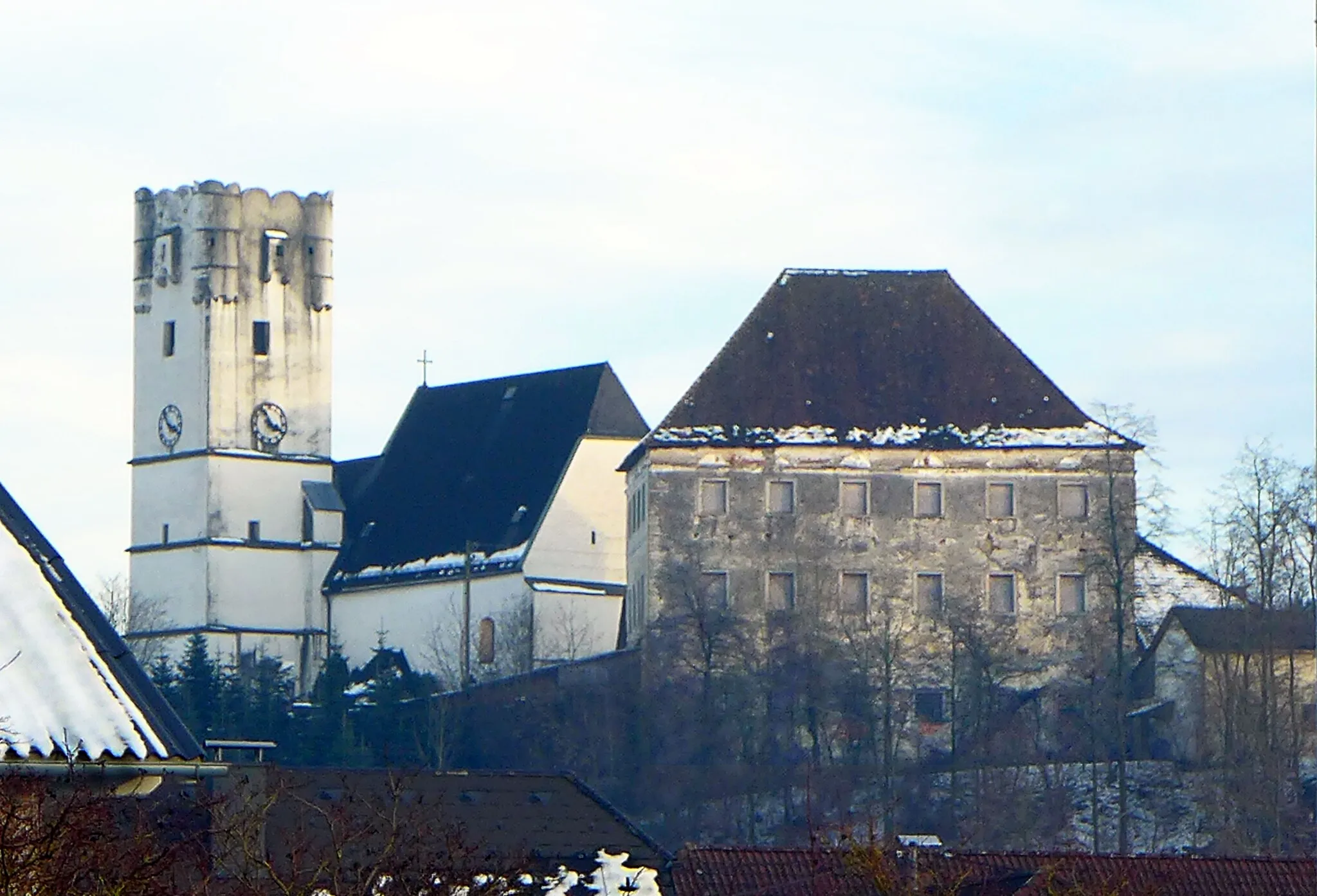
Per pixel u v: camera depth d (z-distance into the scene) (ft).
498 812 576.61
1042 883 517.14
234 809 434.30
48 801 316.81
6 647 348.79
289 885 349.82
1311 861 616.39
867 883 449.06
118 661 354.33
